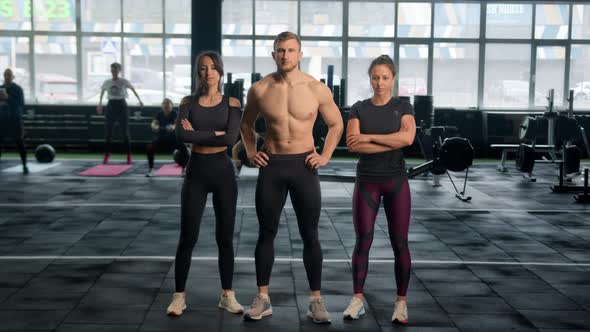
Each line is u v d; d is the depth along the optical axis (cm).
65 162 1187
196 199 369
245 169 1078
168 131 996
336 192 870
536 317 380
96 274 462
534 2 1491
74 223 647
